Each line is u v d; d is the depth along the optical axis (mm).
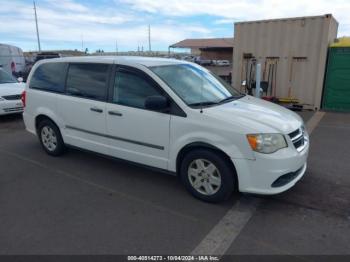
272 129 3393
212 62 37094
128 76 4227
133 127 4133
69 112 4914
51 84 5238
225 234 3133
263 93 10289
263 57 10242
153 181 4430
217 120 3498
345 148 5891
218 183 3615
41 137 5590
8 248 2912
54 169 4906
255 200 3820
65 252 2854
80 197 3951
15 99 8680
